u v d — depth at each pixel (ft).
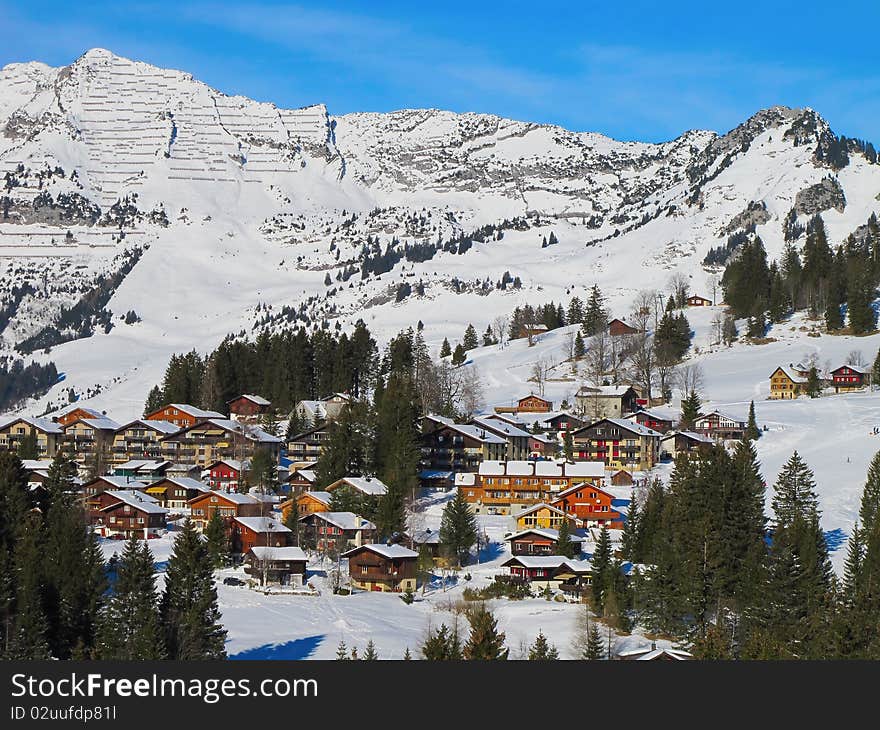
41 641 311.47
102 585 343.26
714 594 383.65
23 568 338.34
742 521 431.02
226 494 548.31
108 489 545.85
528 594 433.07
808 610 360.89
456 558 475.72
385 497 500.33
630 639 367.45
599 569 425.28
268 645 357.61
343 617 393.50
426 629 381.40
